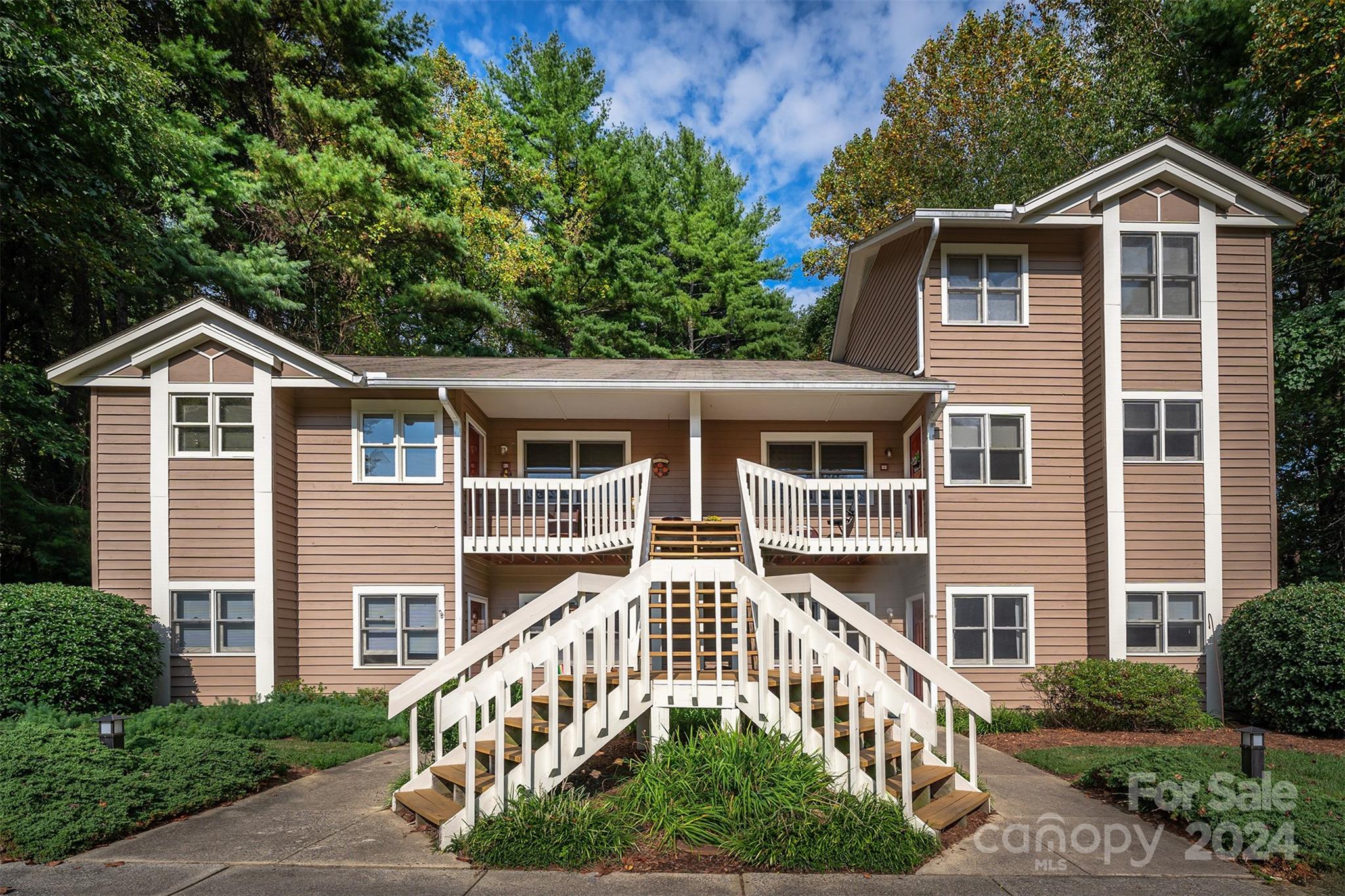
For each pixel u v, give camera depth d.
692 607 6.29
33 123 12.97
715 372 13.80
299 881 4.86
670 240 31.56
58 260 16.62
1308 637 10.00
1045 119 22.12
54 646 9.69
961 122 25.22
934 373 12.72
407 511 12.56
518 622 6.87
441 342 26.03
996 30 25.30
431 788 6.51
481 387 12.11
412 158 20.33
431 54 28.38
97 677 9.87
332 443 12.65
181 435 11.93
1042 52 23.55
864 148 26.97
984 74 24.64
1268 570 11.95
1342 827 5.42
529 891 4.67
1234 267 12.43
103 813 5.75
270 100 21.20
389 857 5.28
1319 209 15.65
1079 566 12.47
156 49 18.44
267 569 11.68
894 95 26.69
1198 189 12.37
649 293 28.75
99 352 11.61
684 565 6.31
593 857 5.05
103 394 11.90
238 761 7.21
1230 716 11.57
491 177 27.22
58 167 13.42
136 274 16.98
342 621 12.38
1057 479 12.59
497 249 25.44
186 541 11.69
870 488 12.59
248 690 11.59
